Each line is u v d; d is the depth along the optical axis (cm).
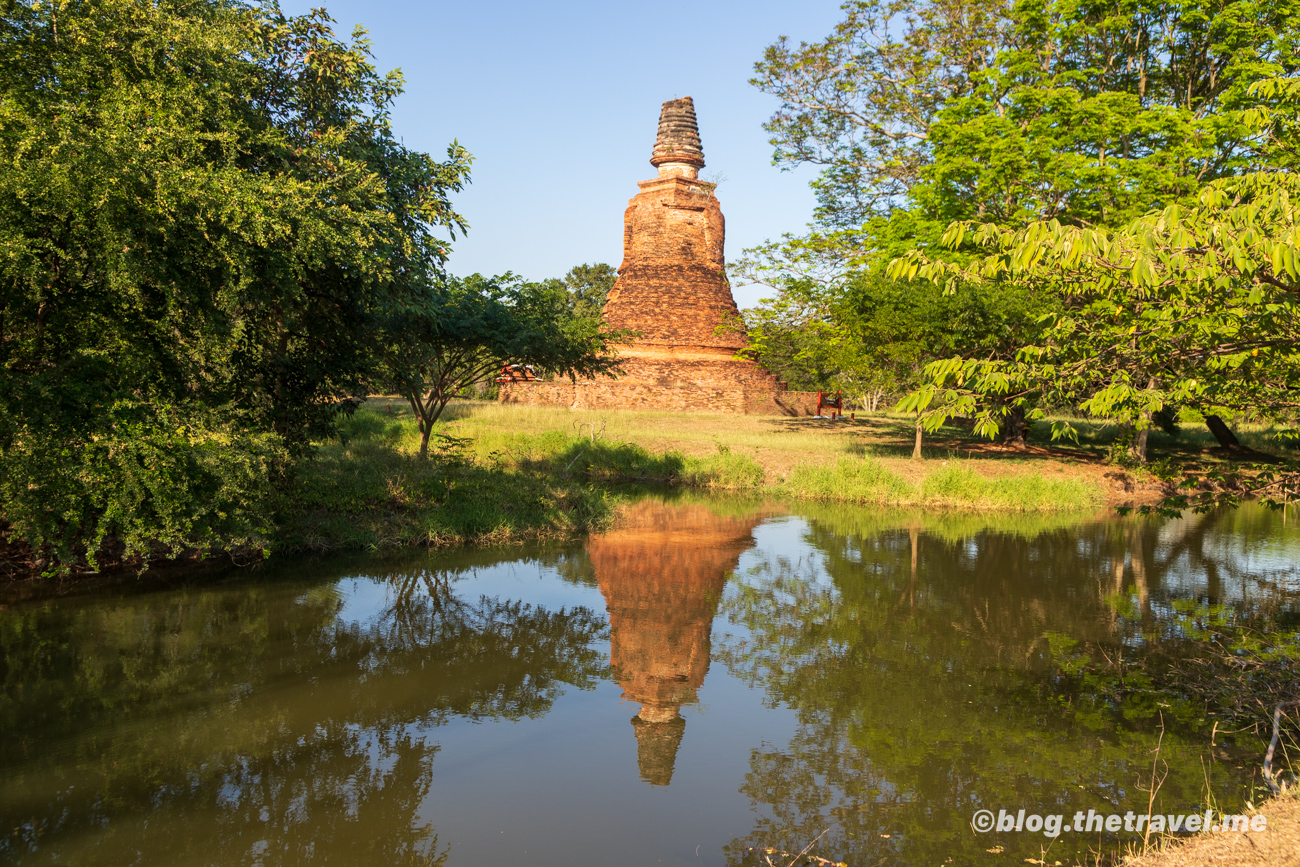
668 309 3594
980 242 511
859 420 3453
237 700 630
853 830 462
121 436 858
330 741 566
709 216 3700
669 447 2248
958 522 1521
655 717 619
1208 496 677
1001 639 812
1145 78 2239
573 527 1352
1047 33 2138
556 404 3653
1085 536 1384
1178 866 396
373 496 1276
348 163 945
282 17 989
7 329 893
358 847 437
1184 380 555
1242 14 1888
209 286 879
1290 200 457
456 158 1103
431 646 772
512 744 570
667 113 3666
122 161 715
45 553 943
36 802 476
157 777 509
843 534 1380
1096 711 628
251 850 431
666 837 453
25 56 802
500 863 421
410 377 1432
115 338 939
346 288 1069
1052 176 1934
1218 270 436
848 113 2738
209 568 1002
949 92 2591
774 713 630
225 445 948
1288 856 383
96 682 654
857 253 2778
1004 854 437
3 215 746
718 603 945
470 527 1246
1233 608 918
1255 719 602
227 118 877
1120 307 532
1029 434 2844
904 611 912
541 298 1636
